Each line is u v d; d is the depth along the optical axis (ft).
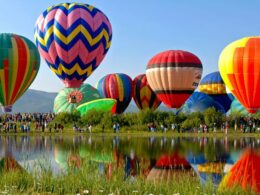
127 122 185.88
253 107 136.26
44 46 147.23
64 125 187.01
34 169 54.44
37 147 107.96
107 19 150.00
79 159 81.71
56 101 220.23
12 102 147.84
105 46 148.56
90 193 45.88
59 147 107.96
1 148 105.40
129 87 238.27
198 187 46.80
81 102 214.48
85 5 147.23
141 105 237.45
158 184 48.19
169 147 108.88
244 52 133.28
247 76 132.46
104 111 189.57
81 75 148.87
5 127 171.32
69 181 48.60
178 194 43.19
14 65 142.82
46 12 148.56
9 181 49.42
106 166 73.00
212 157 87.92
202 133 170.50
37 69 149.59
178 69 173.06
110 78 240.73
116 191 45.27
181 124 180.04
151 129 176.45
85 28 142.31
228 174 67.10
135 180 51.26
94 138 142.82
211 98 215.51
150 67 180.24
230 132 174.09
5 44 143.95
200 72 179.22
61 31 142.41
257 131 176.76
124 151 98.37
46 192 46.73
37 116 195.31
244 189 49.93
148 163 78.54
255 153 95.09
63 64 146.00
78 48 143.02
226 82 139.85
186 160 83.05
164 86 176.55
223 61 138.62
